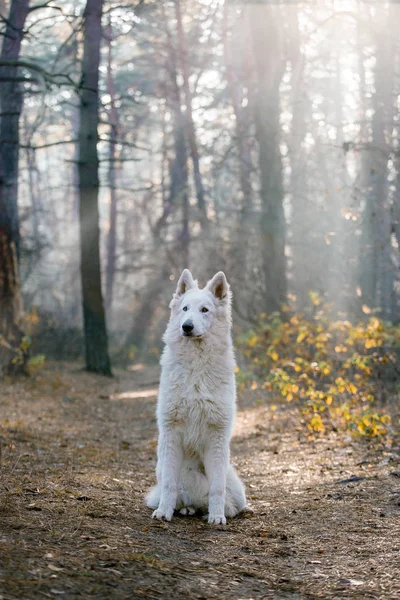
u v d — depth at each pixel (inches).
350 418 380.2
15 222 719.7
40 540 185.3
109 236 1674.5
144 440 435.2
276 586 169.8
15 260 711.7
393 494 259.4
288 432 427.5
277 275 758.5
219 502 232.8
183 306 244.7
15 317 706.2
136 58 1327.5
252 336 598.2
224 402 237.3
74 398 625.9
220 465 236.5
